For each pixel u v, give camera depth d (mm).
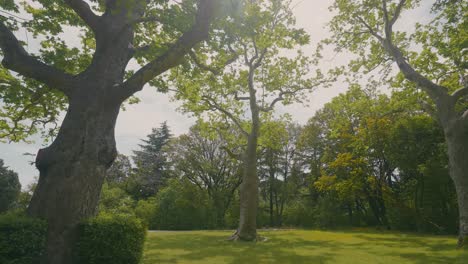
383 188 27719
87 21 9305
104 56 8984
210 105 21891
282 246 15023
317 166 38906
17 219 6418
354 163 28328
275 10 17469
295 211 39312
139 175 43625
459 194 13227
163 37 12539
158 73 8781
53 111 14477
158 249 13398
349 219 35469
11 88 11820
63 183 7453
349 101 22203
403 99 18531
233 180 39781
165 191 34031
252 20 9992
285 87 21859
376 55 19094
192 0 9625
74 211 7402
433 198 24281
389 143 25734
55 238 7043
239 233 18156
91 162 7895
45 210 7215
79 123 7977
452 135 13680
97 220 7277
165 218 32312
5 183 31781
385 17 16734
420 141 24109
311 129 38281
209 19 8867
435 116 15898
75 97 8312
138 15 10258
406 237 19969
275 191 42250
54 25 10992
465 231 12930
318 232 25750
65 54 11805
